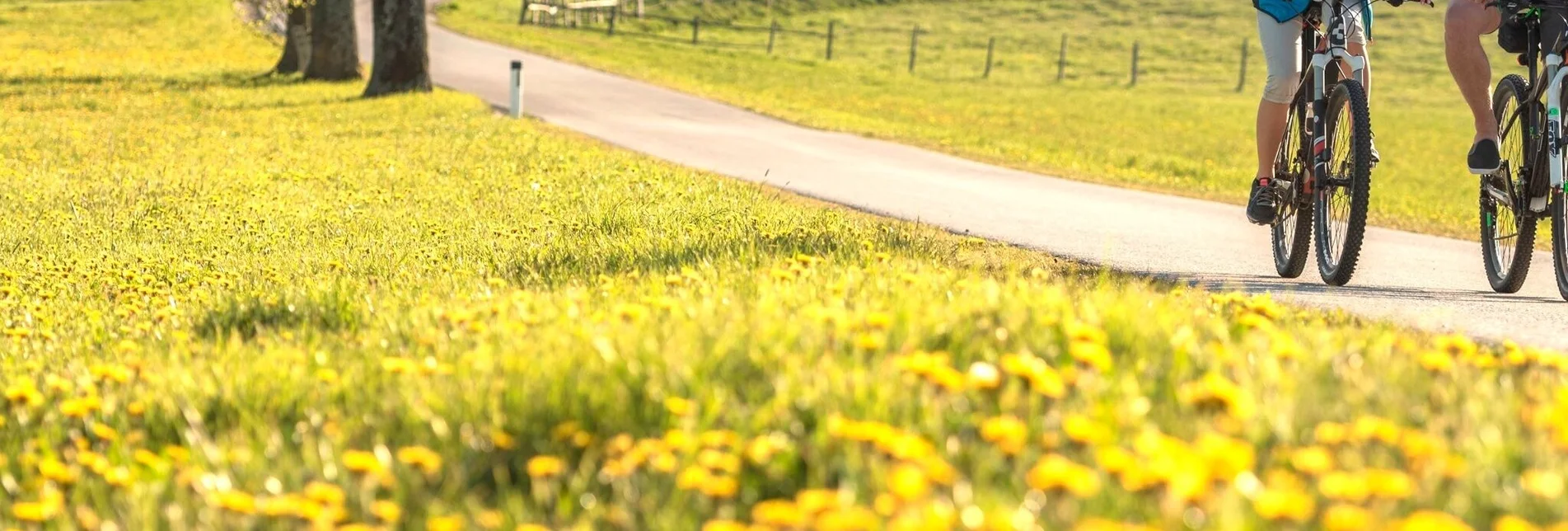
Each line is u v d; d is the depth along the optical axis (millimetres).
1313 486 4016
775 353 5535
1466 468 3941
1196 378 5344
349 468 4719
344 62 54344
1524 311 9750
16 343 9695
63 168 27438
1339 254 10664
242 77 55156
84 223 18469
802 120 39344
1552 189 9750
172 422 5965
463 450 5004
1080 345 5086
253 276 12758
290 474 4930
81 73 55656
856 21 103625
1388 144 53469
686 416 4891
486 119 36156
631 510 4406
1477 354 6078
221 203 20188
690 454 4559
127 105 43469
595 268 10688
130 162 28328
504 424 5125
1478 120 10055
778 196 19141
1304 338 6527
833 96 62062
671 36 92125
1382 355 5750
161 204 20344
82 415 6133
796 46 91188
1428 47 92750
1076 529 3525
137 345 8836
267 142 31859
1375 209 22844
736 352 5621
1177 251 14172
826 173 24828
